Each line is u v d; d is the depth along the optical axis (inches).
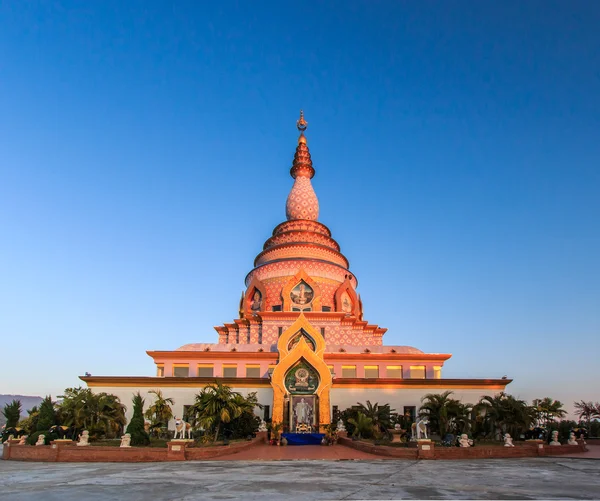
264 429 1847.9
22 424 1973.4
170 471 1024.2
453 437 1561.3
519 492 737.6
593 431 2385.6
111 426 1722.4
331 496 687.7
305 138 3181.6
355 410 1934.1
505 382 2133.4
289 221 2896.2
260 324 2438.5
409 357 2231.8
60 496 692.7
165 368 2176.4
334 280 2603.3
